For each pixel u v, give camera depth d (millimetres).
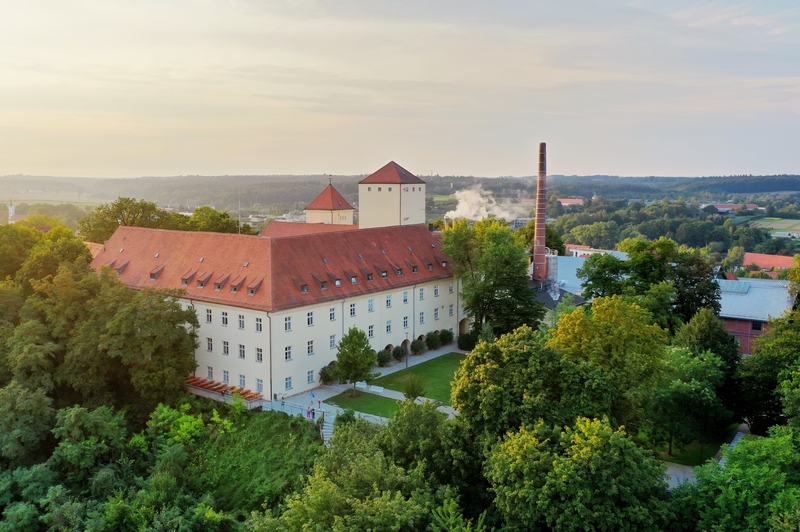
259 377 67812
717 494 37344
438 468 41594
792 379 50312
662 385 53625
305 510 35062
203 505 50062
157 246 82250
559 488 33469
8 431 55969
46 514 48656
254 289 68500
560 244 149500
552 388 42750
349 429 47812
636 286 81688
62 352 69438
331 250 77812
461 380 44156
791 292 87188
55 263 81312
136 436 58562
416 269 86188
